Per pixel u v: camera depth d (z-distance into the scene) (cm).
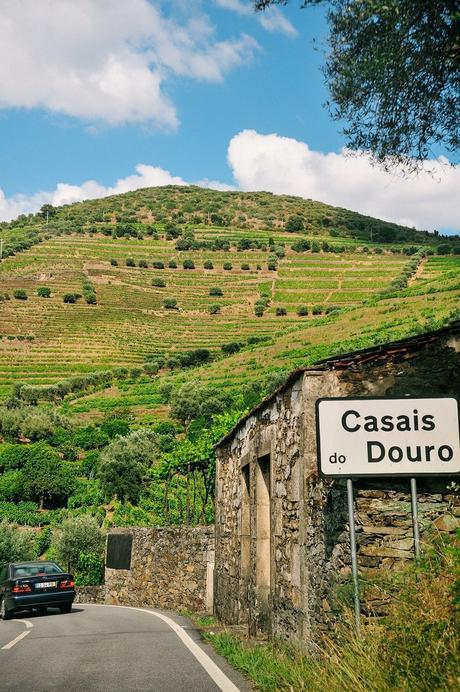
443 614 470
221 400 7619
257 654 732
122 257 17962
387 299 11175
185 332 13088
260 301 14025
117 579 2283
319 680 502
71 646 973
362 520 631
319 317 13088
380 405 554
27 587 1611
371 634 521
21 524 4912
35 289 14825
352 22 595
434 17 542
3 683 678
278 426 876
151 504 4328
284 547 833
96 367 11394
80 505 5375
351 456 549
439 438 551
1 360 11575
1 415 7700
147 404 8900
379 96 620
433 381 693
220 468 1479
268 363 9212
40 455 5950
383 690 433
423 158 646
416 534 553
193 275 16675
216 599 1480
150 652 875
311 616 697
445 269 14562
